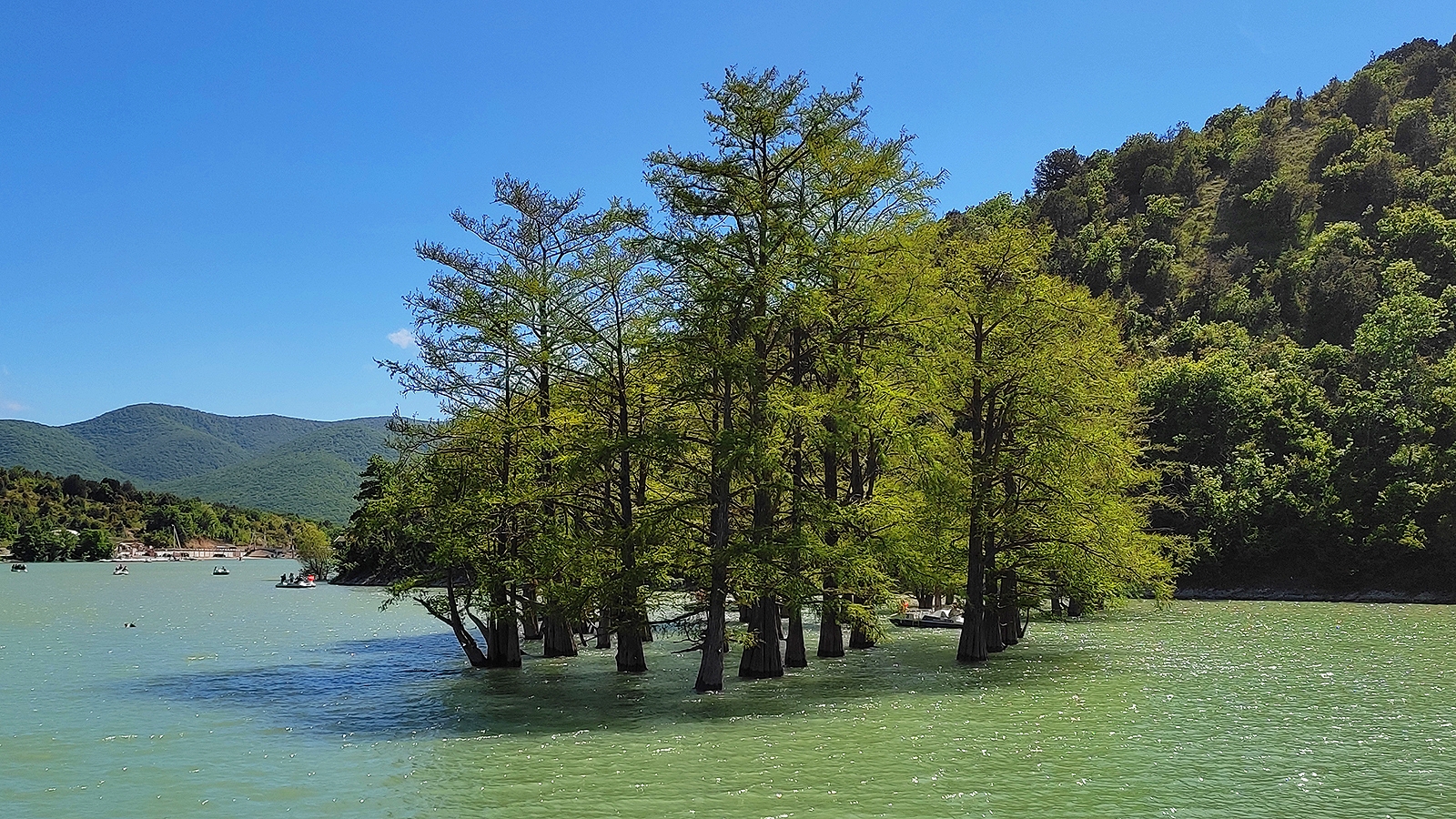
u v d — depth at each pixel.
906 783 18.61
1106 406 41.94
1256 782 18.69
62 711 27.88
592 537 29.23
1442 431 77.94
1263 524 78.94
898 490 32.66
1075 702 27.53
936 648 41.22
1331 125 150.12
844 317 29.84
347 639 49.75
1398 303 94.06
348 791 18.58
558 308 31.33
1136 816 16.44
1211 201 150.38
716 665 28.95
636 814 16.72
